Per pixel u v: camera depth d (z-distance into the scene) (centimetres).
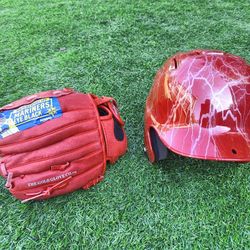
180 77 58
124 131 68
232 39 99
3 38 103
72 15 112
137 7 115
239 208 59
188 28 104
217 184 62
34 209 60
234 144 55
